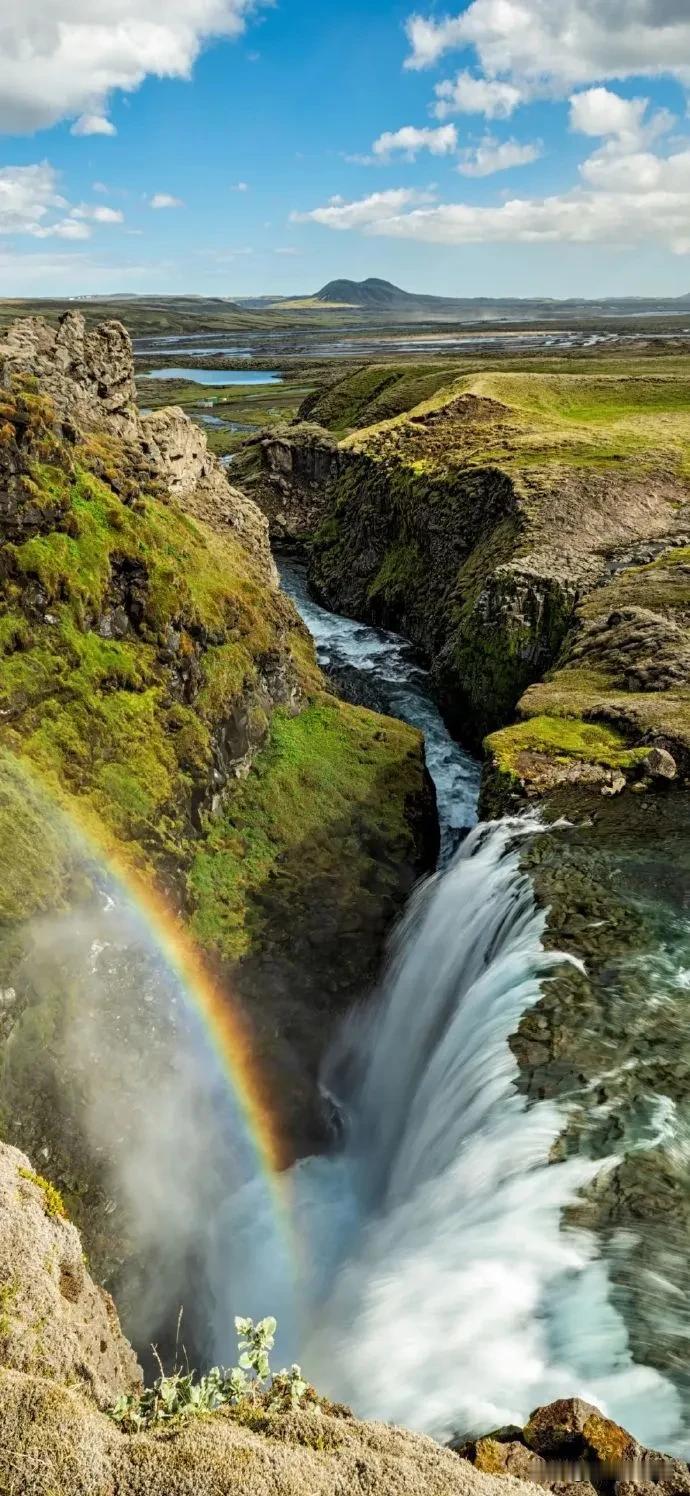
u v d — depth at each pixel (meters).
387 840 34.31
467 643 52.00
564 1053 18.59
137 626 30.05
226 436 134.12
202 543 37.41
